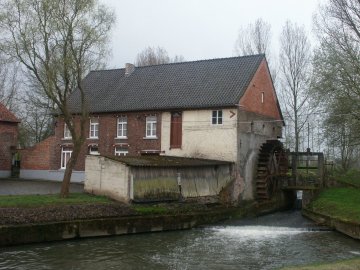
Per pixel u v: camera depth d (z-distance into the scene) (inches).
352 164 1738.4
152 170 955.3
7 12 837.8
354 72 1013.2
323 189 1259.8
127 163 909.2
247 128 1198.9
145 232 834.2
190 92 1238.3
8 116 1482.5
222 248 701.9
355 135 1071.0
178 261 606.5
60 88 952.3
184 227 900.0
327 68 1074.7
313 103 1364.4
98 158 972.6
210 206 1046.4
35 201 795.4
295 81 1729.8
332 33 1072.2
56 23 844.0
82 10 858.8
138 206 890.7
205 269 566.3
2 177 1450.5
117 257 621.3
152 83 1354.6
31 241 678.5
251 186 1219.2
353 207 935.0
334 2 1050.7
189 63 1371.8
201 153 1179.3
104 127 1341.0
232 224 965.2
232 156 1139.3
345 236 820.6
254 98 1246.3
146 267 570.3
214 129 1166.3
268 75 1350.9
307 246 723.4
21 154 1460.4
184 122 1210.6
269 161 1216.2
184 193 1015.0
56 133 1414.9
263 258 633.0
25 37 839.7
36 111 2007.9
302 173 1494.8
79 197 906.1
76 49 876.0
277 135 1413.6
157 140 1244.5
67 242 710.5
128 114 1302.9
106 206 837.8
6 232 650.8
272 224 959.6
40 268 543.8
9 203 751.7
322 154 1289.4
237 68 1262.3
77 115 1368.1
